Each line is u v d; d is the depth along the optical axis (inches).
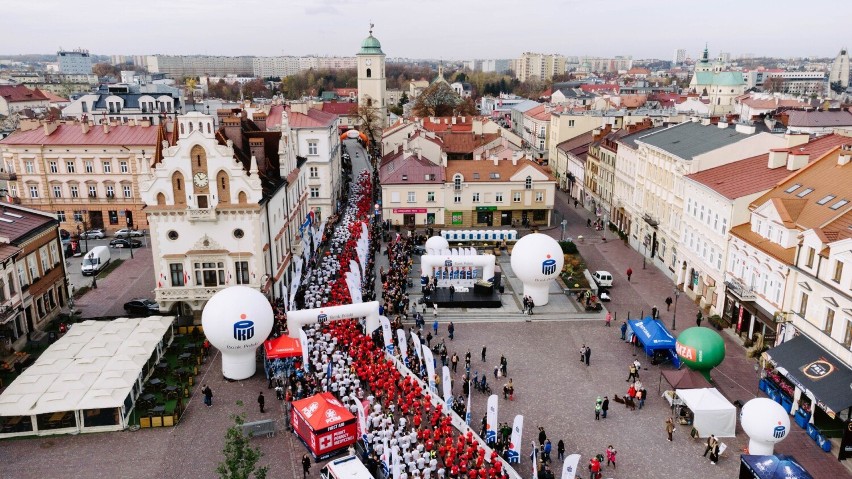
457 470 1608.0
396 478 1513.3
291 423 1865.2
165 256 2490.2
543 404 2010.3
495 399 1711.4
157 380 2050.9
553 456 1744.6
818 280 1958.7
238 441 1370.6
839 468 1678.2
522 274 2758.4
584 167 4874.5
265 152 2920.8
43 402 1758.1
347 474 1508.4
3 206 2554.1
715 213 2669.8
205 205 2455.7
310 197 4156.0
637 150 3671.3
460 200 4047.7
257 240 2498.8
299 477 1644.9
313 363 2176.4
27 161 3922.2
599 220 4148.6
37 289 2474.2
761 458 1541.6
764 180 2588.6
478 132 5693.9
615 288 3053.6
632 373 2145.7
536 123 6373.0
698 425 1803.6
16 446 1763.0
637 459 1721.2
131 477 1627.7
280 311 2605.8
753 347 2324.1
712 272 2694.4
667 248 3230.8
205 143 2393.0
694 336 2027.6
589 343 2463.1
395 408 1948.8
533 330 2588.6
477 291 2896.2
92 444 1775.3
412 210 4030.5
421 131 4891.7
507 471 1635.1
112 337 2154.3
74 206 4005.9
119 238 3831.2
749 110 7736.2
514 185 4047.7
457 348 2418.8
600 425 1892.2
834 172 2332.7
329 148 4119.1
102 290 3002.0
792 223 2183.8
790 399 1935.3
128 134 3996.1
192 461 1696.6
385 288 2891.2
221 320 2046.0
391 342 2266.2
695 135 3336.6
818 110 5226.4
